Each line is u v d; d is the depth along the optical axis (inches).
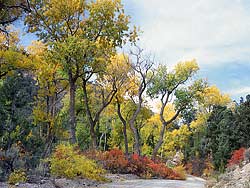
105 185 624.7
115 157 953.5
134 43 1067.9
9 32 902.4
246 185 511.5
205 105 2250.2
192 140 2330.2
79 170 628.4
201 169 1948.8
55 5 964.6
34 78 1028.5
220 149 1537.9
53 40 1007.0
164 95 1608.0
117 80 1257.4
